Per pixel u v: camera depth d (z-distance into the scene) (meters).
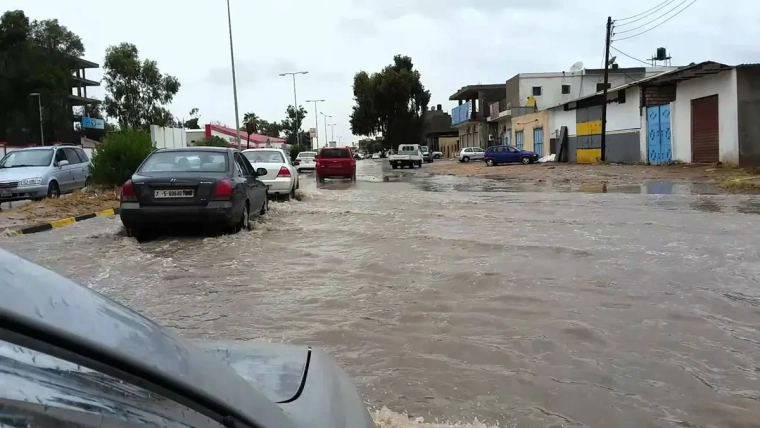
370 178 31.33
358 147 164.00
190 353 1.37
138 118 71.81
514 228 10.29
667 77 28.89
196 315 5.35
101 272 7.07
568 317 5.14
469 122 69.38
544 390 3.73
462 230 10.09
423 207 14.23
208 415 1.27
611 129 37.53
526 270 6.87
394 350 4.42
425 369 4.07
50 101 59.41
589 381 3.86
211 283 6.50
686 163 29.77
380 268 7.10
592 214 12.20
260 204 11.69
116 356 1.17
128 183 9.20
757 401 3.58
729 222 10.62
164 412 1.18
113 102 72.00
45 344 1.08
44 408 0.99
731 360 4.19
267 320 5.17
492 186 22.28
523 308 5.41
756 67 25.92
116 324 1.25
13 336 1.05
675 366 4.08
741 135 26.11
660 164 30.88
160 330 1.39
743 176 21.55
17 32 60.31
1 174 17.05
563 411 3.46
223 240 9.09
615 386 3.79
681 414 3.42
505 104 63.19
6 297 1.08
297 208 14.12
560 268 6.96
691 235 9.23
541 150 48.47
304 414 1.61
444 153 94.50
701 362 4.15
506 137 60.06
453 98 78.56
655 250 8.00
